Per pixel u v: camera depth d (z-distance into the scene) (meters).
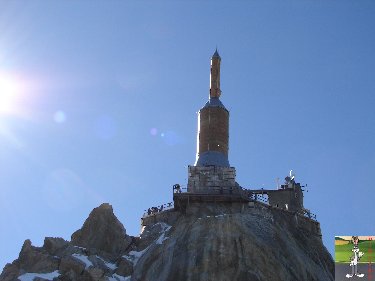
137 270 68.19
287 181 84.25
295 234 75.44
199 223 68.19
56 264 68.38
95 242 75.06
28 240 71.56
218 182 77.81
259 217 71.31
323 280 67.69
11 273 67.00
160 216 79.75
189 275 61.97
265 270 62.50
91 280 66.38
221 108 86.38
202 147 84.00
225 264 62.47
